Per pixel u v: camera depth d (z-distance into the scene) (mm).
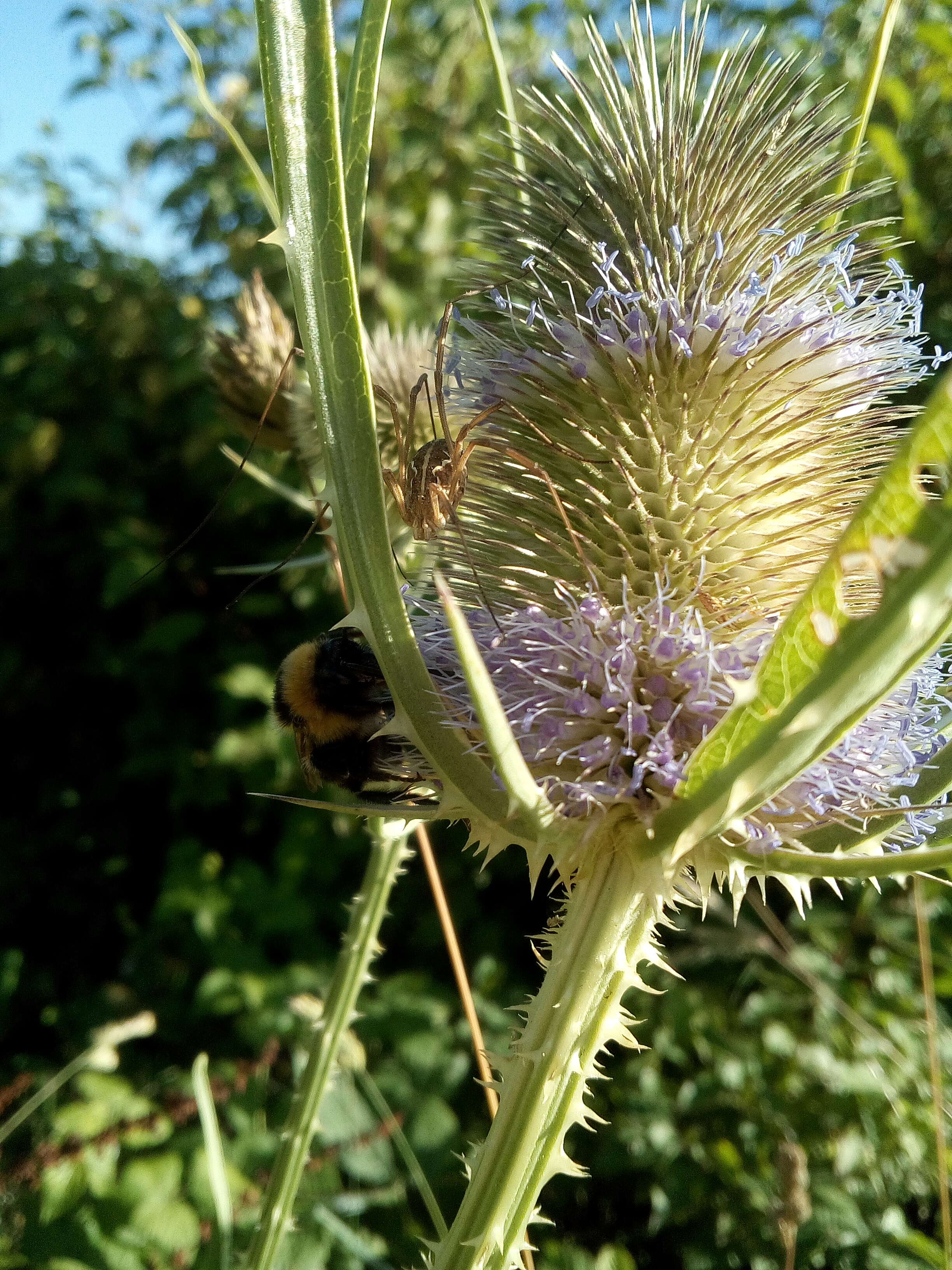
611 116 88
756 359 81
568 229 84
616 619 78
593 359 83
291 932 229
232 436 259
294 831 236
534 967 223
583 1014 73
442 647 82
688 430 83
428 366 121
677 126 86
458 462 79
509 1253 71
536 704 77
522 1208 72
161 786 271
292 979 212
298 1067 175
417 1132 178
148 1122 177
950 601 48
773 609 80
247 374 133
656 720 75
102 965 265
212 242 294
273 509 262
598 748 74
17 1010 252
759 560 82
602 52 88
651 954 75
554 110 91
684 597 80
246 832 249
